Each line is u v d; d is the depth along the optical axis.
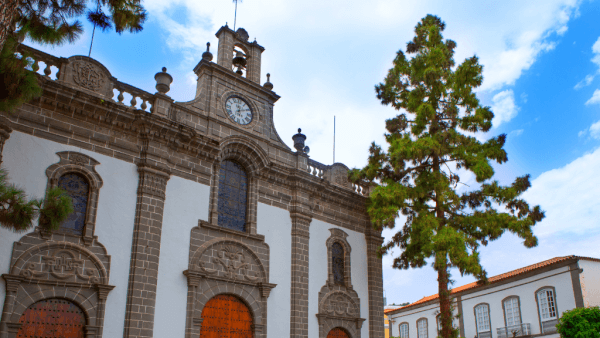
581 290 31.28
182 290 20.03
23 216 11.80
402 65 25.95
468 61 24.00
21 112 17.69
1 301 15.67
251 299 22.17
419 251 23.41
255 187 24.02
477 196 23.84
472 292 40.88
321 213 26.72
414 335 47.38
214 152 22.64
